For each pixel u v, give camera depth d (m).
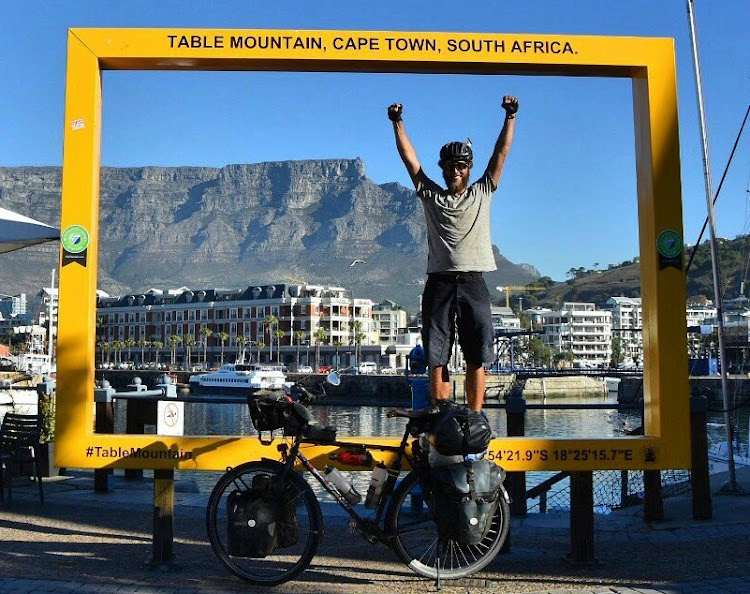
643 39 5.12
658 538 6.24
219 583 4.79
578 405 6.99
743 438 16.66
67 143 5.00
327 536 6.25
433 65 5.12
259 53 4.98
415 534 4.80
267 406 4.82
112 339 168.12
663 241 5.06
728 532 6.43
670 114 5.11
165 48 4.99
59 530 6.45
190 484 9.23
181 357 155.88
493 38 5.05
